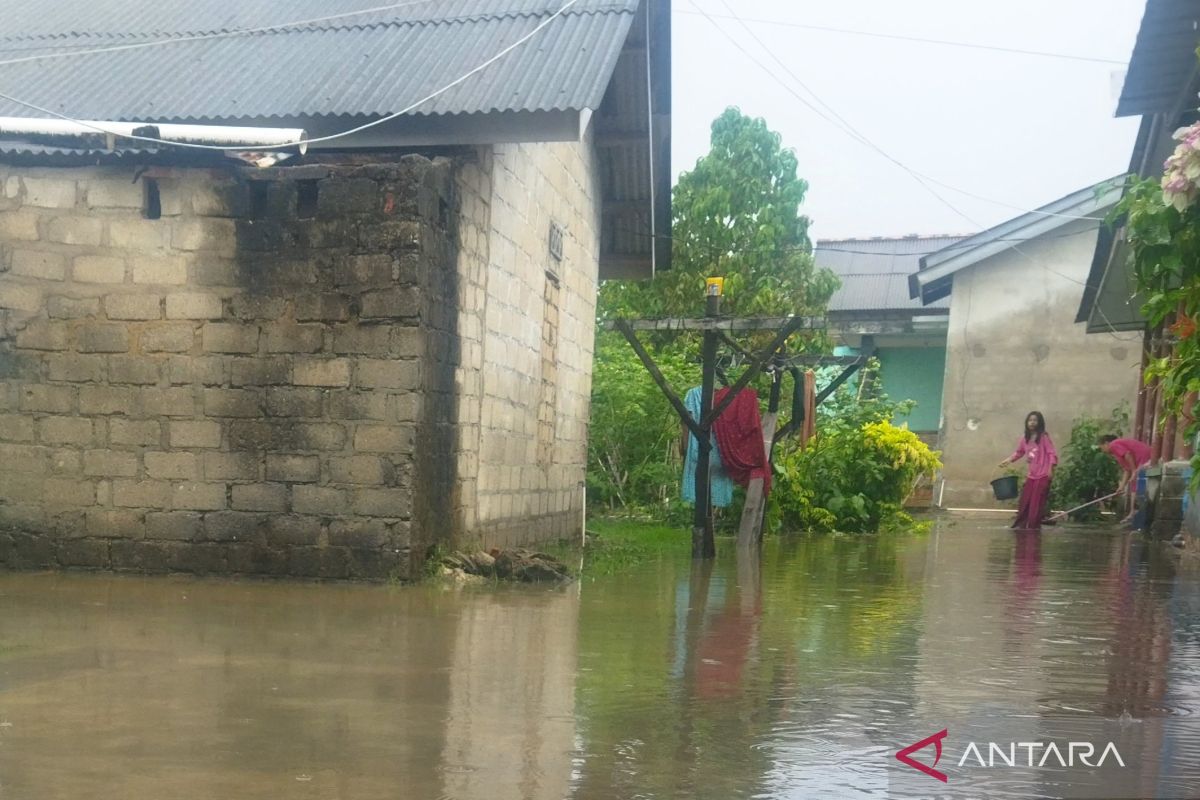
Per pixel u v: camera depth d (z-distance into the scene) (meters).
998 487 19.66
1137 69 10.16
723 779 3.30
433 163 8.02
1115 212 6.46
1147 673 5.01
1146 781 3.36
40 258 8.20
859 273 29.95
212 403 8.03
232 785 3.16
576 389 13.17
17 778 3.19
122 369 8.13
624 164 14.03
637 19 11.11
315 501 7.88
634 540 13.24
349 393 7.84
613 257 15.73
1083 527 18.77
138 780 3.19
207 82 8.72
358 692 4.35
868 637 5.91
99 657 4.96
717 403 11.98
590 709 4.14
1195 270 6.04
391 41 9.17
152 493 8.09
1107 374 23.28
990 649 5.60
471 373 9.01
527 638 5.66
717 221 22.59
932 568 10.17
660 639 5.71
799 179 23.36
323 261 7.88
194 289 8.04
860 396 22.69
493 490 9.76
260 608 6.54
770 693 4.46
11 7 10.83
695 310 21.61
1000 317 23.86
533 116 7.95
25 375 8.23
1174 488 14.75
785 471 15.44
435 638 5.59
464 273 8.76
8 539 8.27
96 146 7.64
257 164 7.87
